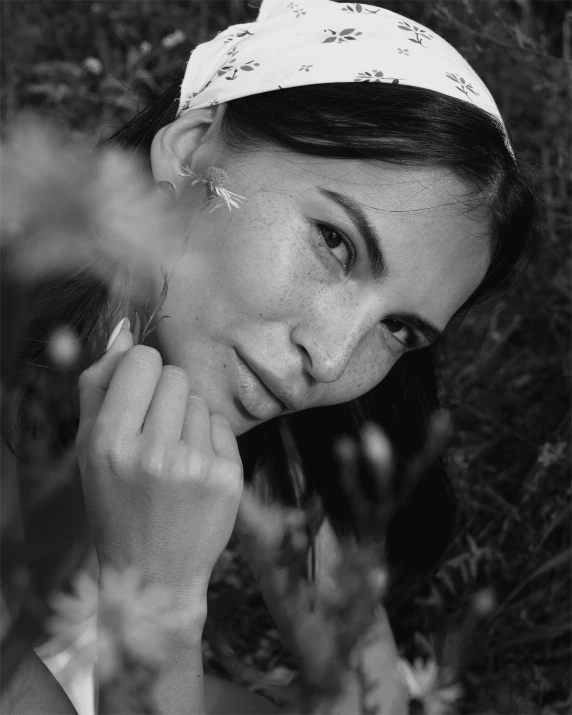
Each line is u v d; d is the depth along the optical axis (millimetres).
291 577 1720
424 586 2248
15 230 959
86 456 1256
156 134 1468
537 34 2836
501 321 2570
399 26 1479
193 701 1295
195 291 1317
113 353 1290
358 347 1412
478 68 2574
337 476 1850
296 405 1361
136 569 1229
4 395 1338
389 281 1307
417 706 1576
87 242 1002
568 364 2311
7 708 1245
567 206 2416
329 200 1275
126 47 3158
